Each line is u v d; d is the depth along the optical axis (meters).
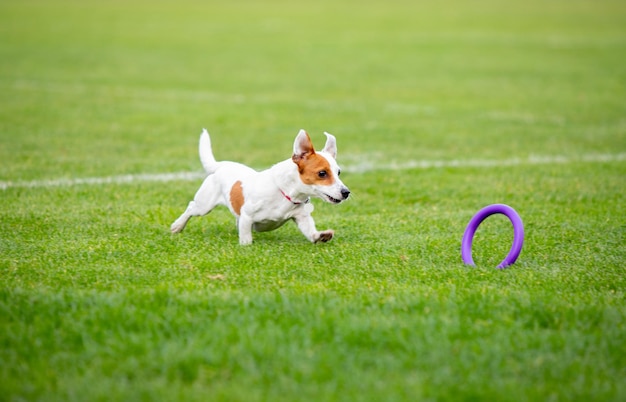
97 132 17.19
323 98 23.48
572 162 14.66
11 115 19.02
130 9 61.09
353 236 9.37
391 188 12.48
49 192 11.52
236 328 5.85
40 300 6.45
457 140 17.09
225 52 35.25
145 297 6.52
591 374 5.36
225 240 8.96
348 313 6.22
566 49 37.06
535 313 6.36
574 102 22.66
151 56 33.28
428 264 8.10
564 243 9.18
